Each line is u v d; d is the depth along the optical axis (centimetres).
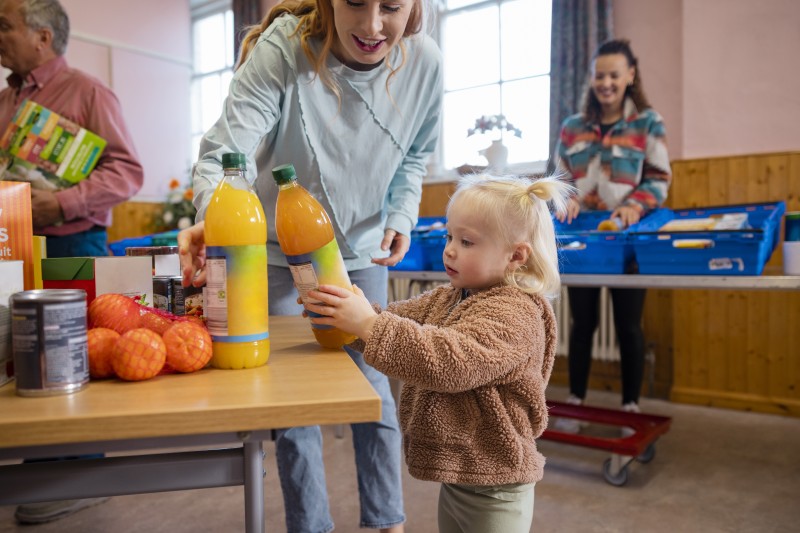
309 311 89
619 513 194
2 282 72
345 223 142
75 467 67
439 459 100
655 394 331
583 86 336
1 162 189
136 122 536
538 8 376
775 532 180
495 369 89
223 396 64
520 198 106
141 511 198
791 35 284
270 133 136
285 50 125
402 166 152
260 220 79
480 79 403
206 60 575
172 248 114
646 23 329
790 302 291
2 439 56
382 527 149
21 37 190
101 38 509
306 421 62
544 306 104
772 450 248
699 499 203
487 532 102
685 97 311
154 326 81
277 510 198
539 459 104
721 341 309
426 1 133
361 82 131
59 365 65
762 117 293
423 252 260
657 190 256
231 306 77
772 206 235
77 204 190
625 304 264
